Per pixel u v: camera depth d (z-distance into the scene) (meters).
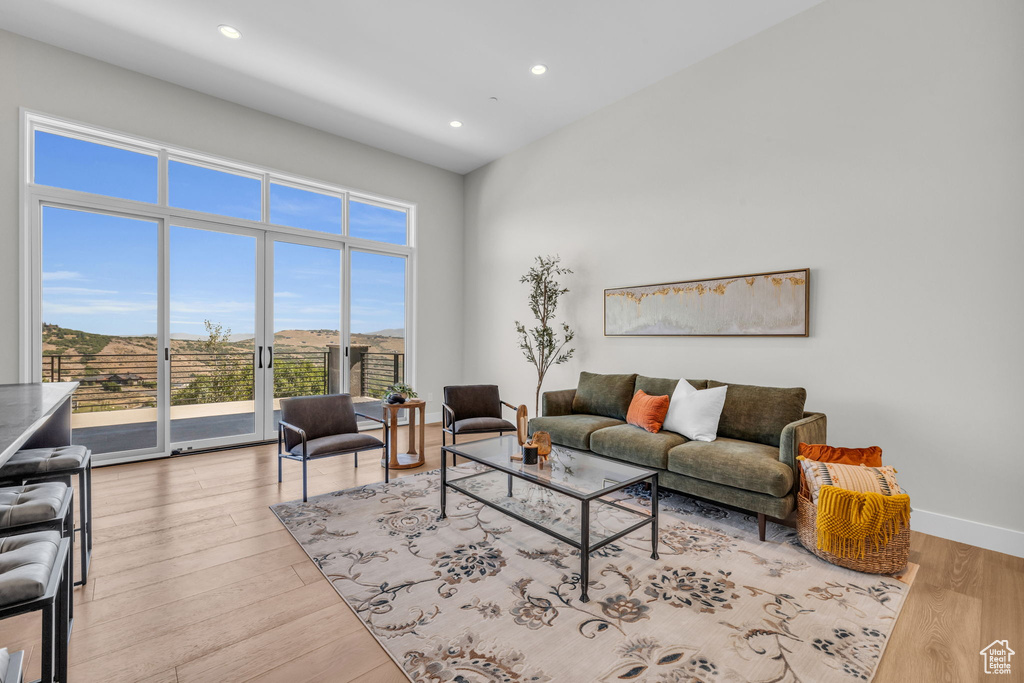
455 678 1.51
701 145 3.71
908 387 2.73
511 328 5.56
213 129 4.29
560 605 1.92
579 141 4.71
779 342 3.27
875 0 2.84
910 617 1.86
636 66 3.80
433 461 4.15
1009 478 2.42
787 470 2.49
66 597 1.29
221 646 1.66
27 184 3.49
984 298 2.48
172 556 2.32
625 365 4.28
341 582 2.09
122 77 3.84
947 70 2.59
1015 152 2.39
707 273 3.68
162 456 4.08
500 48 3.58
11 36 3.40
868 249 2.87
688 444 2.96
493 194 5.81
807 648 1.66
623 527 2.68
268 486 3.39
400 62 3.76
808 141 3.13
